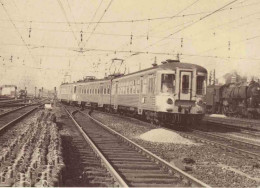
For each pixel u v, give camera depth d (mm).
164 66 20750
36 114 29203
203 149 13875
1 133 16156
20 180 7113
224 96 43188
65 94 59969
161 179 8484
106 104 36500
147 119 23750
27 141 12258
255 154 12359
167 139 15656
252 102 37750
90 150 12531
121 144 14281
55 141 12203
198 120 21016
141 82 24266
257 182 8992
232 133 20938
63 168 8258
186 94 20531
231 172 9969
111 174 8742
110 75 36875
